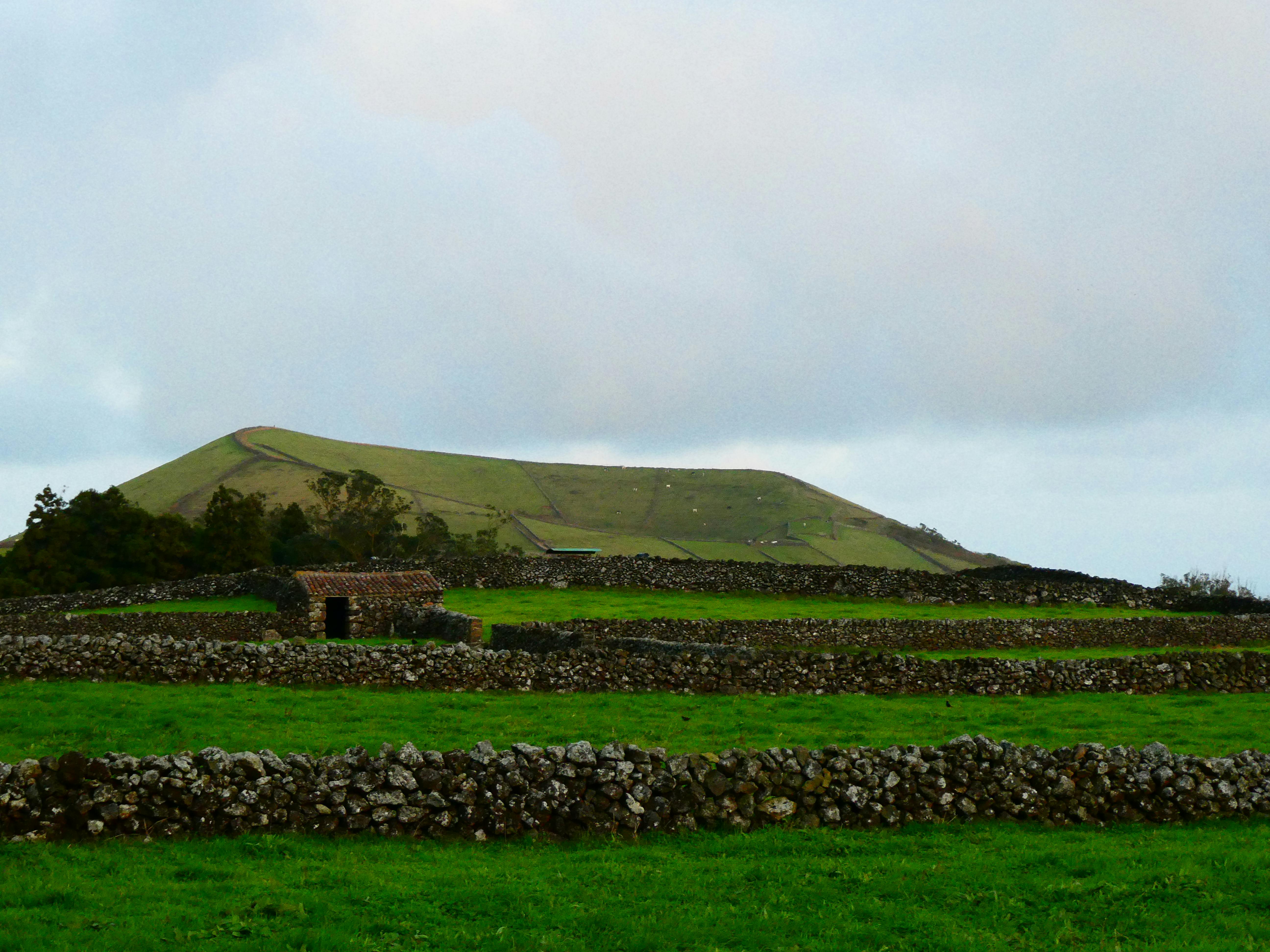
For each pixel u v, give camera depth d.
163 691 25.25
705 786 14.67
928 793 15.48
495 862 12.85
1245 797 16.36
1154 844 14.36
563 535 193.00
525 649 34.78
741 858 13.28
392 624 44.59
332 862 12.53
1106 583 57.91
